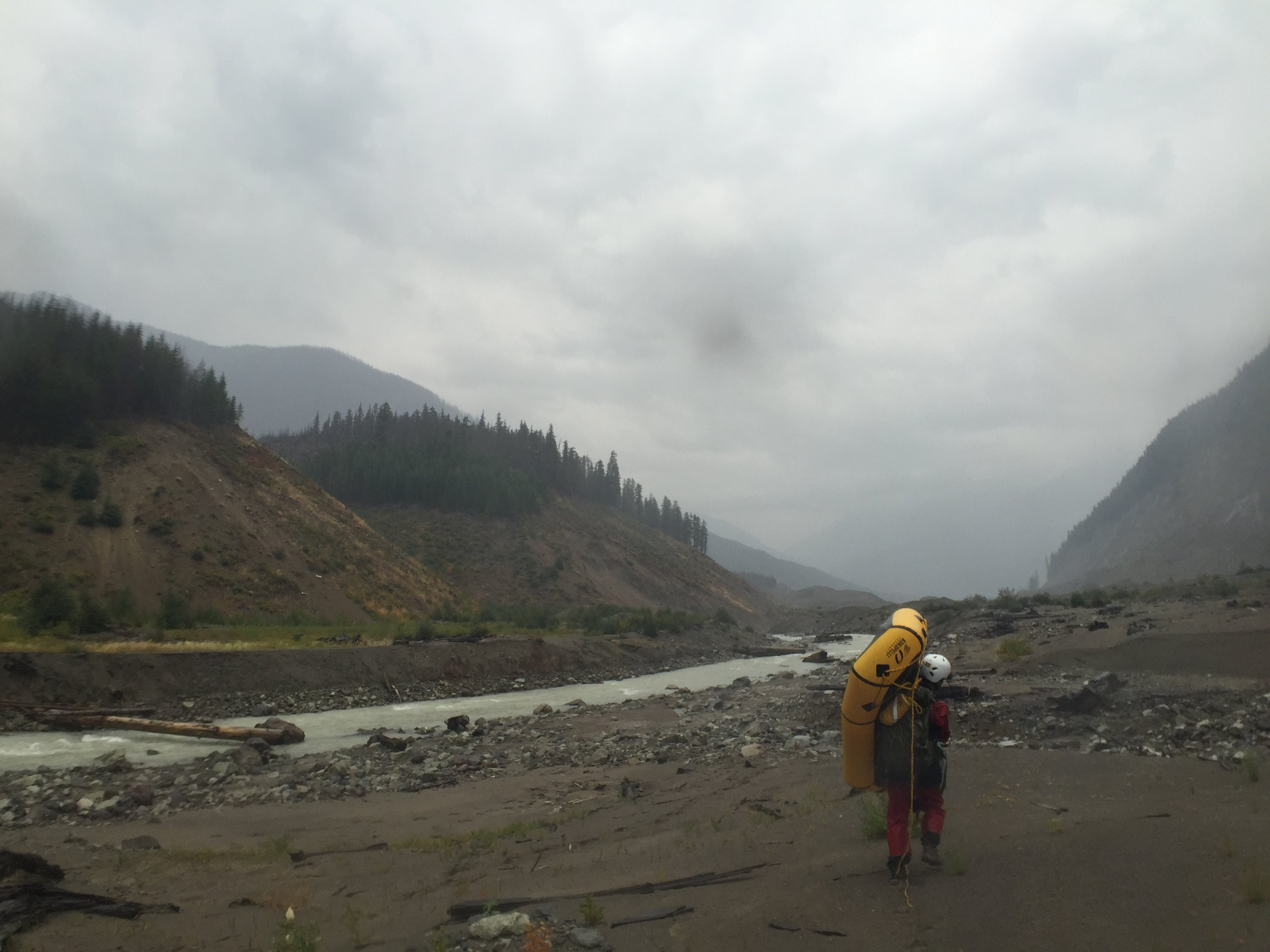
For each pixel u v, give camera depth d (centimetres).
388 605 7500
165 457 7400
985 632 3856
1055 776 937
